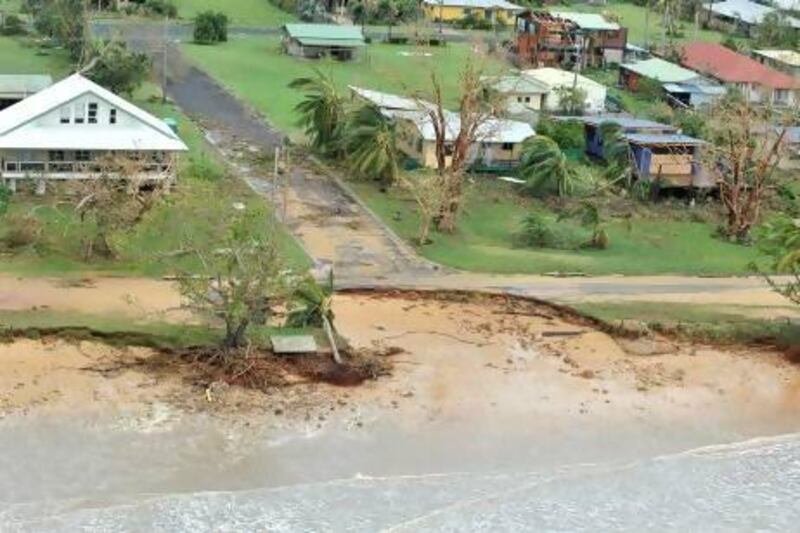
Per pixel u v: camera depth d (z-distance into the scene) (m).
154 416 55.91
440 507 51.31
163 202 74.56
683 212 99.31
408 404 59.66
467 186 96.81
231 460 53.22
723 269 84.62
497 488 53.50
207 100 118.06
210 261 63.41
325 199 91.00
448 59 145.25
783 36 178.50
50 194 83.31
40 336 61.31
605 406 62.22
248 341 62.16
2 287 67.19
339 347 64.19
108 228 73.19
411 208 90.94
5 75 109.50
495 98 98.69
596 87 129.38
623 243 89.06
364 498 51.34
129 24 149.75
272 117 114.00
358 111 99.62
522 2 183.00
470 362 64.94
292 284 63.38
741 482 56.31
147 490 50.22
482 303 73.19
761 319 74.12
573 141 112.50
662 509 53.50
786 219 80.56
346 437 56.12
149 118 86.56
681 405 63.31
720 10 190.75
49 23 132.50
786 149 105.38
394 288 74.00
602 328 70.88
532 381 63.72
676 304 75.69
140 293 68.31
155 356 61.00
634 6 198.88
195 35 145.25
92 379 58.38
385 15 164.12
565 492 53.81
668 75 141.62
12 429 53.59
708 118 114.19
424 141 101.25
